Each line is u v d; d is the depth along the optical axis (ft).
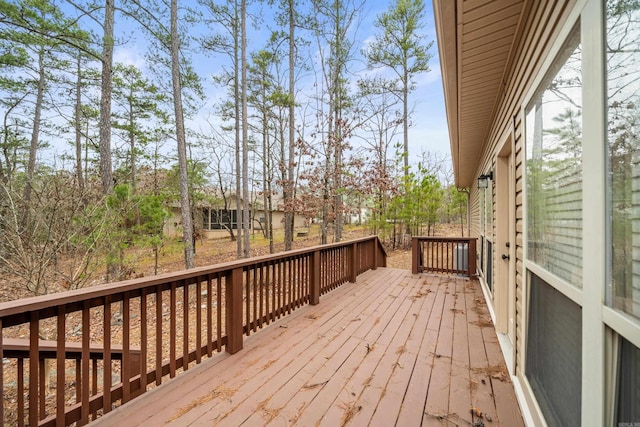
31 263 12.49
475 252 18.47
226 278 8.41
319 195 30.96
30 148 34.37
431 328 10.21
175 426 5.30
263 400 6.09
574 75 3.82
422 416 5.59
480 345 8.82
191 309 19.21
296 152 34.06
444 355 8.16
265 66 38.42
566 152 4.10
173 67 24.79
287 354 8.24
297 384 6.70
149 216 17.29
